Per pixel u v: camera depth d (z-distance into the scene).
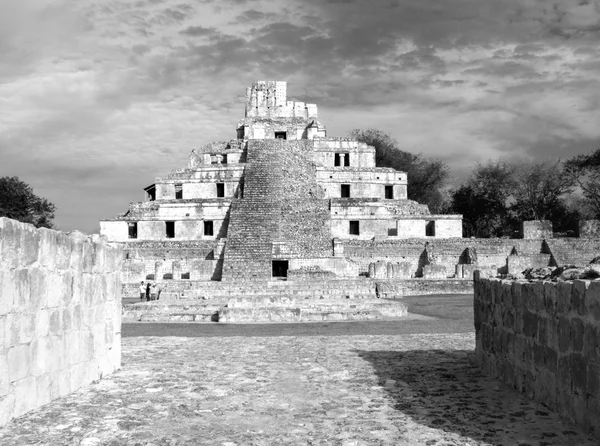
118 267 19.53
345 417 13.27
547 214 112.50
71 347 15.98
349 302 44.84
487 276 19.08
